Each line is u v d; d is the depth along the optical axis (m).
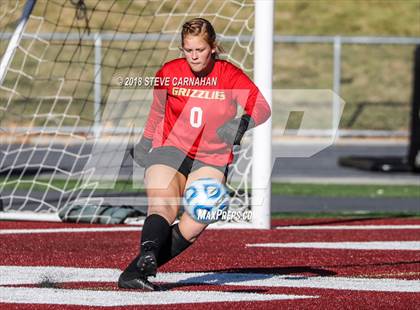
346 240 36.47
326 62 101.50
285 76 98.56
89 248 33.38
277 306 23.45
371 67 101.25
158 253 24.50
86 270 28.78
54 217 40.06
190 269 29.34
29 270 28.70
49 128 73.50
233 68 23.94
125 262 30.44
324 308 23.33
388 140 90.25
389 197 53.97
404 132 86.94
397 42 82.56
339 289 25.98
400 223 42.34
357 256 32.41
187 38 23.28
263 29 37.72
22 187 52.47
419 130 67.56
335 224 41.78
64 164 62.09
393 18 109.56
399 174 67.00
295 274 28.66
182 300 24.00
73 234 36.78
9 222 40.16
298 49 102.81
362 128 93.75
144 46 79.19
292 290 25.73
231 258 31.56
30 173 58.31
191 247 33.81
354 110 95.44
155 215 23.91
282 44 103.12
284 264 30.58
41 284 26.23
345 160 71.94
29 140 70.88
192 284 26.59
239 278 27.75
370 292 25.58
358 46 102.94
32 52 83.31
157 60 78.81
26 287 25.75
